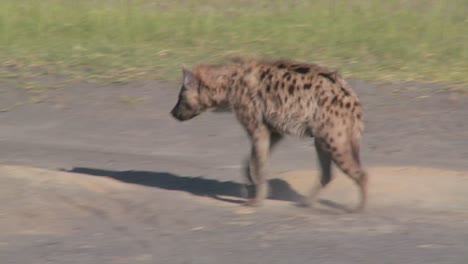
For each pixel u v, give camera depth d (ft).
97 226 87.56
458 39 182.09
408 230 86.63
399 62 165.89
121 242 82.33
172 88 149.59
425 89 148.36
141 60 165.07
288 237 83.82
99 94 147.13
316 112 92.02
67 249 79.92
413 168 113.29
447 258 77.56
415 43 179.11
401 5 206.39
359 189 98.84
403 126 133.59
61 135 132.46
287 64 94.79
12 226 86.48
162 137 131.85
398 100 143.84
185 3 209.77
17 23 187.73
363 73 157.07
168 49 174.29
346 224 88.79
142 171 114.73
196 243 81.92
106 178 105.09
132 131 134.10
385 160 120.78
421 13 199.93
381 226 88.07
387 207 97.50
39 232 85.30
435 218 91.91
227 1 212.02
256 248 80.28
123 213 92.12
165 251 79.46
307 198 97.50
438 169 113.60
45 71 157.99
